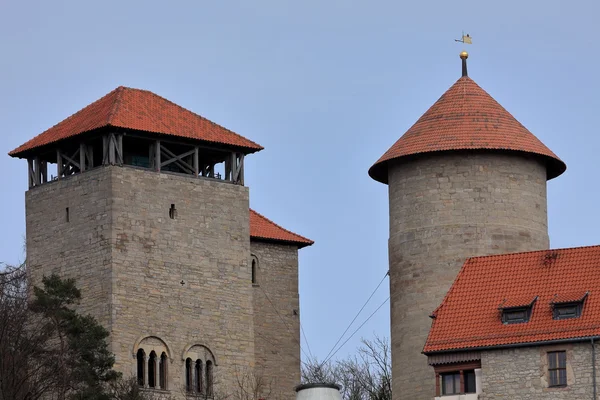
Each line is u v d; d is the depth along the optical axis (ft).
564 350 354.54
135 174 412.98
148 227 412.98
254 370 425.69
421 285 408.05
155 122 418.31
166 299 412.98
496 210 409.49
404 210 413.80
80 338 390.63
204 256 420.36
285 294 444.55
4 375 379.35
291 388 440.04
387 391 474.90
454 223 408.46
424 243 409.69
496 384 358.02
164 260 414.00
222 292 421.59
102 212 409.90
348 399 481.46
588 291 361.71
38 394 383.45
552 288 365.61
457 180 409.90
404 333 408.26
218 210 424.46
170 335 412.16
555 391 353.31
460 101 419.74
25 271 422.41
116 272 406.82
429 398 399.65
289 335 442.91
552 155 415.44
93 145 422.00
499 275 372.58
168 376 409.90
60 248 416.87
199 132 424.05
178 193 418.72
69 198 416.87
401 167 415.85
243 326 423.64
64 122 426.92
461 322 366.22
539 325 359.25
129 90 428.56
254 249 441.68
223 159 432.25
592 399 350.23
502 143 410.31
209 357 417.28
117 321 404.98
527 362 356.59
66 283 402.52
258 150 431.43
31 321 401.08
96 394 380.17
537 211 414.21
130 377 398.01
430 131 414.82
